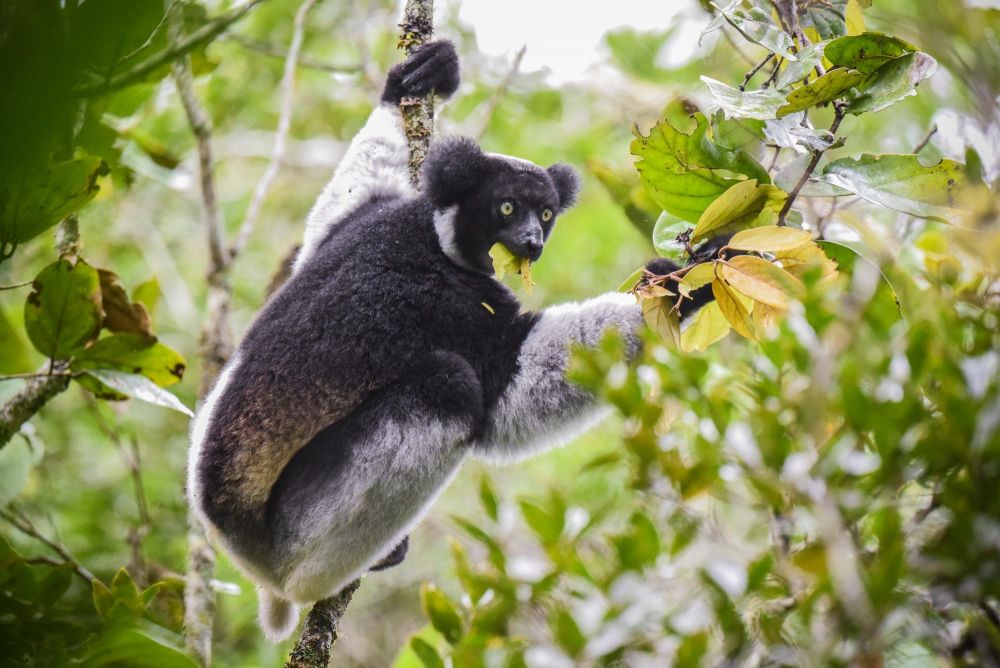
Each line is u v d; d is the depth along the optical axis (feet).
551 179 38.22
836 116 26.35
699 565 22.17
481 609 26.76
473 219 35.86
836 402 20.85
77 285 30.58
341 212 38.50
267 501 33.53
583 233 69.46
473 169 36.11
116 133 39.40
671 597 23.21
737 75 50.55
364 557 32.65
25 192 27.68
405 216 35.96
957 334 21.77
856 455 20.98
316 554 32.42
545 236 38.06
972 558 20.42
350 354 33.24
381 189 38.83
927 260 30.55
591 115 69.62
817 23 30.25
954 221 25.29
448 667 27.48
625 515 28.27
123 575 30.94
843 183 26.02
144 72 22.45
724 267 24.45
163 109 58.95
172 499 57.77
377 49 67.21
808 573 21.03
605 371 22.59
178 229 72.23
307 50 68.23
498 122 66.28
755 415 21.16
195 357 64.08
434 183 36.01
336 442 33.14
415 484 32.40
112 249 65.46
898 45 25.36
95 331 32.17
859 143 48.06
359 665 60.08
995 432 20.48
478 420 33.14
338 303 33.71
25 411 33.06
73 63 13.14
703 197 27.73
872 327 21.65
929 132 32.94
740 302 25.00
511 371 33.76
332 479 32.78
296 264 38.73
